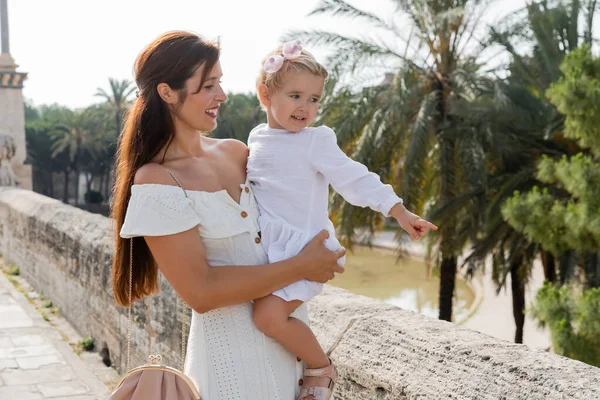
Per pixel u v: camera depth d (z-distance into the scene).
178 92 1.79
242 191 1.93
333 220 13.15
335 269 1.86
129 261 1.95
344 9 12.95
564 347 6.98
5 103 18.72
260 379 1.80
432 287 28.19
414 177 11.52
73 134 54.09
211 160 1.94
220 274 1.72
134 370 1.78
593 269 10.45
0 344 6.27
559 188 11.37
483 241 12.51
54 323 7.18
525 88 12.98
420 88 12.62
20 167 18.58
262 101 2.04
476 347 2.21
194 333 1.87
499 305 21.89
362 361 2.46
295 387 1.90
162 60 1.78
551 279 13.83
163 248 1.71
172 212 1.71
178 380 1.76
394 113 11.73
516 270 14.31
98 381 5.29
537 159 12.57
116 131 49.22
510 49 12.72
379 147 11.90
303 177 1.94
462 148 11.82
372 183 1.92
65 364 5.69
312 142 1.95
